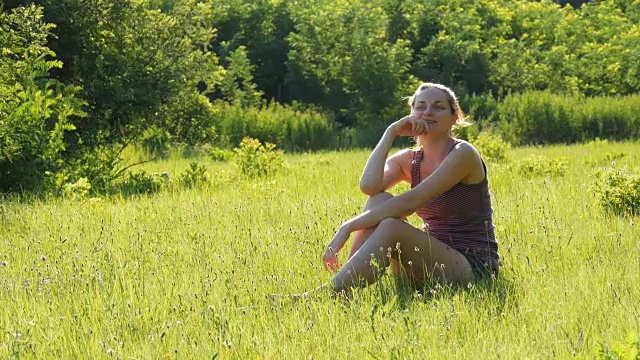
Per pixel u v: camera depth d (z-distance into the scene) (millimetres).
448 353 4645
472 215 6598
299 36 53406
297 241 8008
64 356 4965
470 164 6457
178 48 19938
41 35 16344
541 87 52531
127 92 18422
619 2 69000
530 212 9203
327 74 51375
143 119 19266
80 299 6043
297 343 4957
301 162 22344
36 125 15047
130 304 5816
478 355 4625
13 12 16484
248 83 51125
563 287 5898
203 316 5523
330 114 44062
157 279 6672
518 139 39094
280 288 6344
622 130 38500
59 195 13766
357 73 48656
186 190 14164
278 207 10656
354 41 50000
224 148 36562
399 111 48094
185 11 20234
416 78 50062
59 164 15523
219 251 7816
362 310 5559
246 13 58219
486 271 6473
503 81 52562
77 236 8922
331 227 8641
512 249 7355
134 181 16109
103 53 18703
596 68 53031
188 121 23422
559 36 59969
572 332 4957
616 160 18625
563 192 11031
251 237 8328
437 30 56562
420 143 6984
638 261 6727
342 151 34406
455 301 5629
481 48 55062
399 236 6258
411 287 6402
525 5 65625
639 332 4859
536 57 54594
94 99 18312
